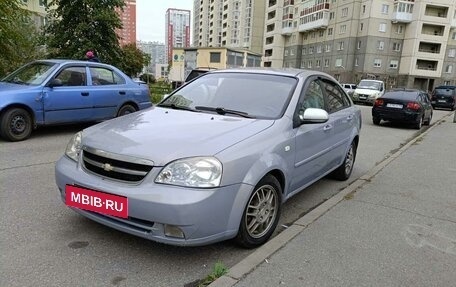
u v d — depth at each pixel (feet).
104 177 10.68
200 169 10.03
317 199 17.22
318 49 224.12
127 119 13.20
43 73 27.14
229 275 10.09
